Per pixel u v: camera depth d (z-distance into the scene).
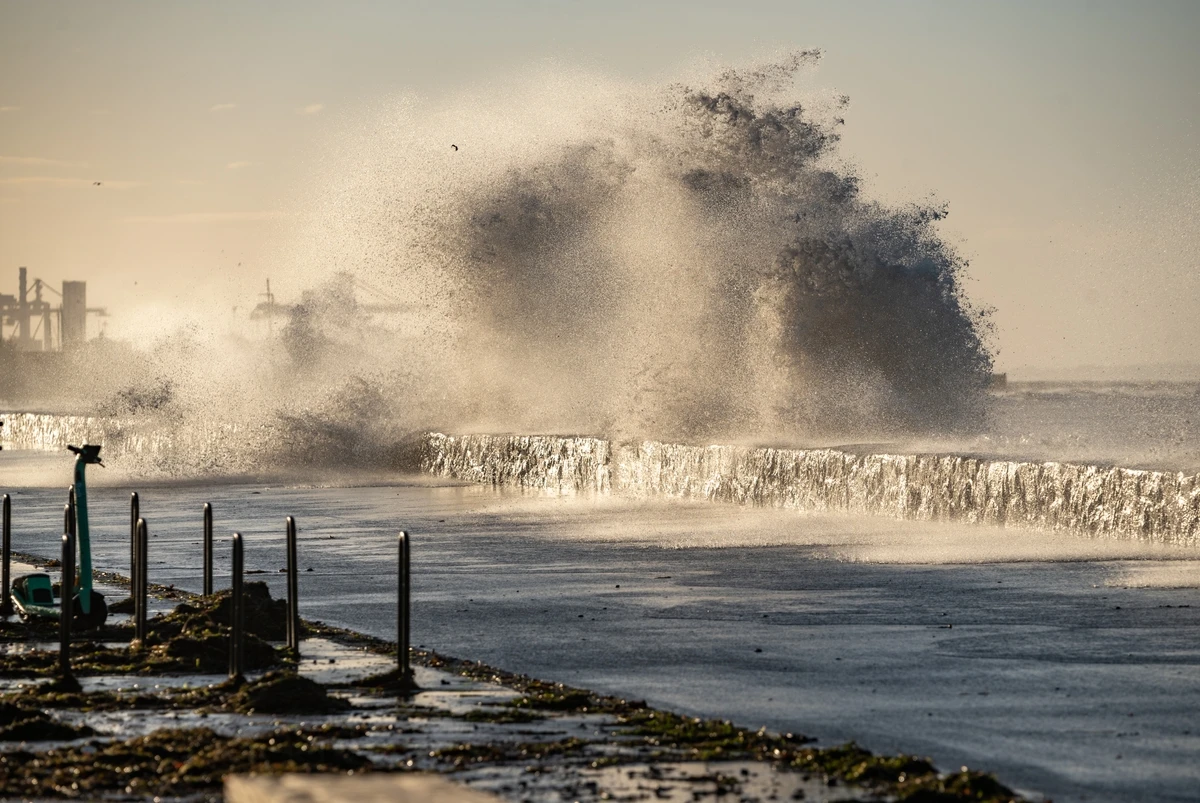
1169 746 24.00
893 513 65.38
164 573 50.75
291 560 34.38
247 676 31.41
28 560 55.22
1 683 31.31
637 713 26.70
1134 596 41.09
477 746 24.02
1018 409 162.88
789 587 44.44
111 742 24.92
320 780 17.50
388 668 32.09
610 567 50.28
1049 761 23.06
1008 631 35.81
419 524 67.31
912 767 22.02
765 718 26.47
